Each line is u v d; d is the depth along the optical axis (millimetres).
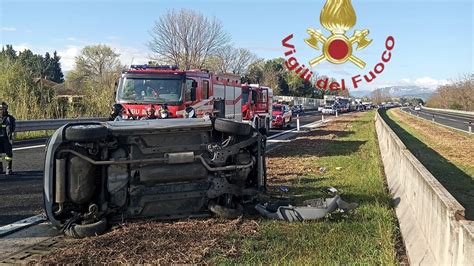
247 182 7434
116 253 5488
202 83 14758
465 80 98750
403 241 6180
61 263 5227
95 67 87000
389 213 7473
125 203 6609
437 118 54594
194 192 6852
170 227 6477
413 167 7027
